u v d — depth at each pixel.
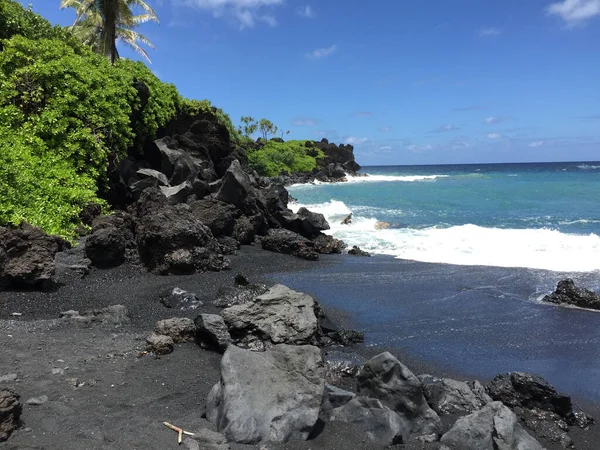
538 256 16.25
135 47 38.25
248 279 12.93
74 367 6.59
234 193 19.30
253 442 5.00
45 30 21.42
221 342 7.76
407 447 5.35
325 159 80.88
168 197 17.89
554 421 6.43
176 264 12.88
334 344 8.91
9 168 13.27
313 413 5.39
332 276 13.99
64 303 9.91
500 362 8.31
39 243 10.59
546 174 71.94
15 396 4.91
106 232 12.80
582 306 11.17
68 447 4.51
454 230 21.56
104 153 17.17
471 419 5.64
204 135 26.19
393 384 6.14
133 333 8.42
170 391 6.20
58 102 16.94
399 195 41.78
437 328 9.84
